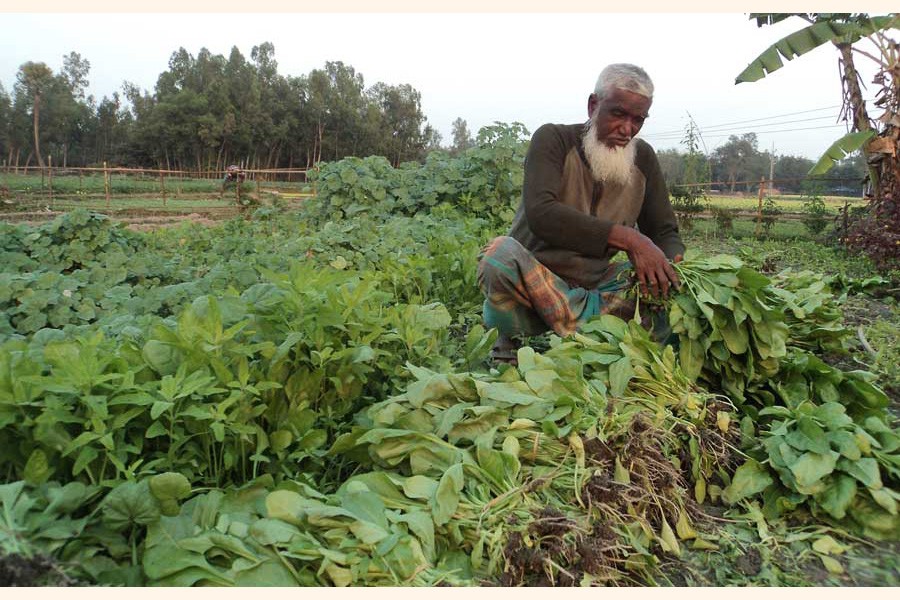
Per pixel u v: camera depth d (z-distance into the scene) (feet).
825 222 45.14
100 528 4.86
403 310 9.39
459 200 26.86
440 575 5.08
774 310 8.48
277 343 7.36
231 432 6.25
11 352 5.87
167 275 15.01
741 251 20.43
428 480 5.89
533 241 10.80
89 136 260.01
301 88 271.90
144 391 5.78
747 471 6.88
